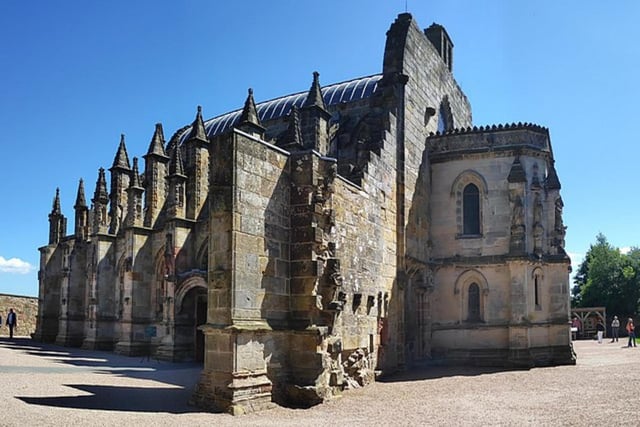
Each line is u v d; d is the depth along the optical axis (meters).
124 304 46.34
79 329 56.56
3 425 14.82
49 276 61.38
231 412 19.09
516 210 39.91
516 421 18.72
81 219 58.38
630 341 52.31
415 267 38.53
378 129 36.16
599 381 28.14
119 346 46.00
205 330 20.20
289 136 28.56
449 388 27.39
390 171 35.28
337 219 26.81
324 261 23.92
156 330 45.31
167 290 41.69
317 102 32.91
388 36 39.19
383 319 32.56
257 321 21.30
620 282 102.25
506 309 39.56
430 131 43.41
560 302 39.53
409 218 37.81
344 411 20.83
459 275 41.06
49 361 35.09
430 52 43.97
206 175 46.03
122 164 54.62
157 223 48.41
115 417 16.95
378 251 32.31
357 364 28.14
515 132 41.22
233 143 21.05
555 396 24.09
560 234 40.59
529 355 38.12
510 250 39.72
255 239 21.64
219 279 20.52
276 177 23.28
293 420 18.64
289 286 23.50
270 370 21.70
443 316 41.06
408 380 30.72
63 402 19.11
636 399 22.25
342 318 26.92
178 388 23.89
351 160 36.06
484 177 41.47
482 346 39.75
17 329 67.50
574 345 58.56
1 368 28.50
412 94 39.59
